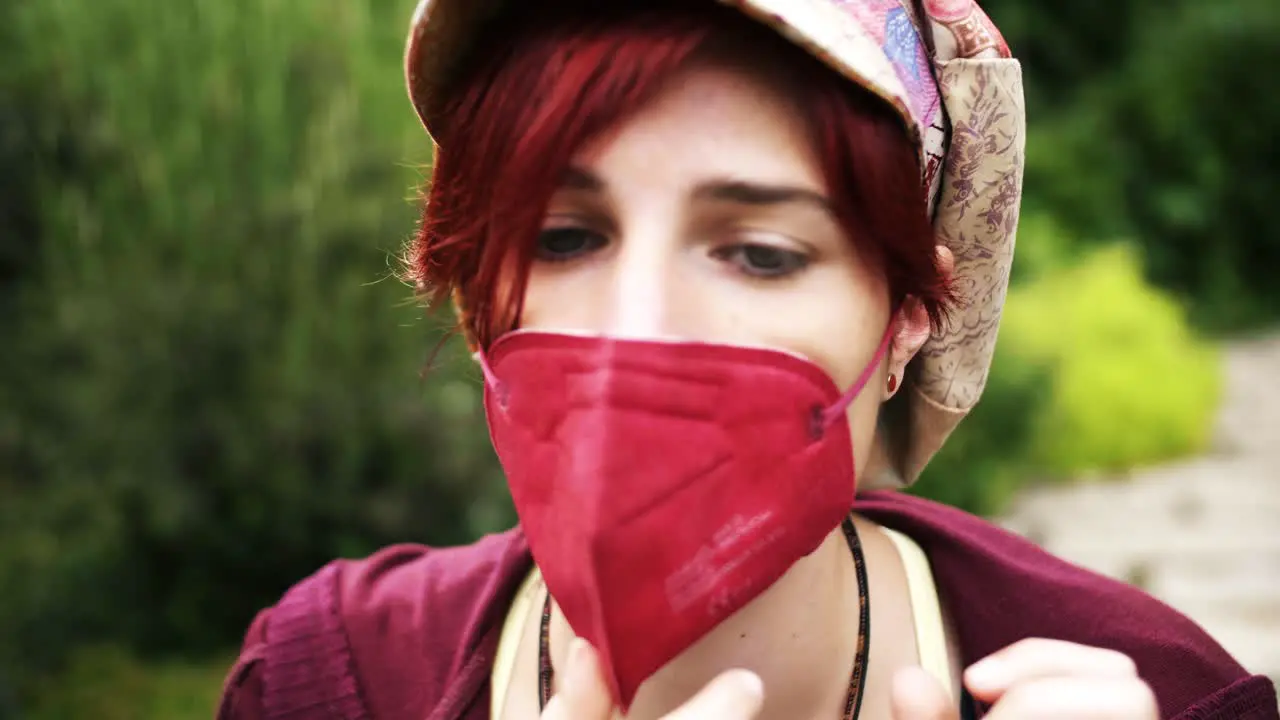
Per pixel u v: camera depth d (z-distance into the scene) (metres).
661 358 0.62
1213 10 12.95
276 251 3.38
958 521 1.00
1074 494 5.66
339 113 3.54
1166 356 7.12
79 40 3.64
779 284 0.66
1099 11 13.13
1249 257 12.24
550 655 0.85
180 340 3.22
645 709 0.76
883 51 0.67
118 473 3.15
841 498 0.68
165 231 3.39
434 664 0.94
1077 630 0.87
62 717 2.89
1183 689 0.85
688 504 0.63
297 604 1.00
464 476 3.43
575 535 0.62
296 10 3.82
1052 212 11.12
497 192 0.66
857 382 0.69
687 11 0.63
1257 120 12.27
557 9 0.66
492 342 0.74
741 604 0.65
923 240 0.68
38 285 3.62
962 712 0.87
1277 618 3.75
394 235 3.43
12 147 3.62
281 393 3.28
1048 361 5.88
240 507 3.25
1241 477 5.99
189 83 3.53
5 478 3.27
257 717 0.97
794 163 0.64
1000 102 0.76
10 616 3.04
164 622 3.32
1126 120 12.24
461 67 0.74
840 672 0.81
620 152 0.64
